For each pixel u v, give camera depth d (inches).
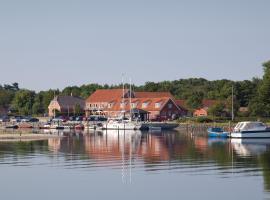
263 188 1740.9
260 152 2903.5
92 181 1891.0
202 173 2053.4
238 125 4136.3
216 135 4271.7
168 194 1665.8
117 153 2834.6
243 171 2100.1
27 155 2738.7
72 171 2127.2
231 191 1702.8
